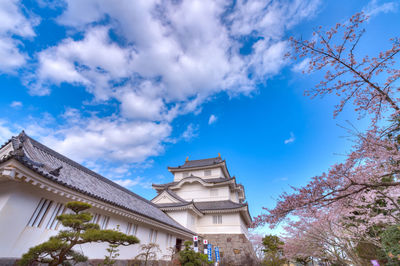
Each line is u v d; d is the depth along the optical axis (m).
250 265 16.75
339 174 3.95
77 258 5.39
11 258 5.35
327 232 9.13
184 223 18.27
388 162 4.14
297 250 12.91
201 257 11.28
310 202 3.89
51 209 6.93
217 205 21.97
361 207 7.05
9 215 5.48
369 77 4.51
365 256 9.74
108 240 5.71
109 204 8.67
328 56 4.67
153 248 12.33
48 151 10.45
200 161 32.53
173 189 25.89
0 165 5.11
